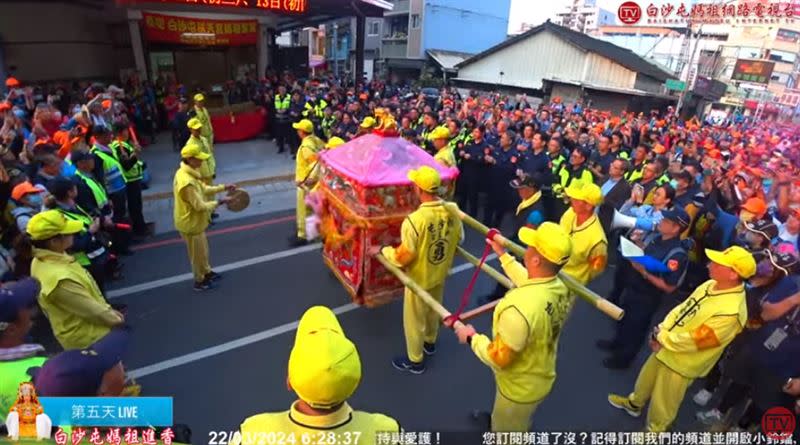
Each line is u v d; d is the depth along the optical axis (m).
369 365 4.16
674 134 9.98
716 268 2.84
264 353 4.25
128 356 4.12
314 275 5.75
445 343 4.56
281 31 22.20
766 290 3.09
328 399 1.42
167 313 4.79
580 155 6.24
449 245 3.75
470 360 4.31
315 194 5.03
